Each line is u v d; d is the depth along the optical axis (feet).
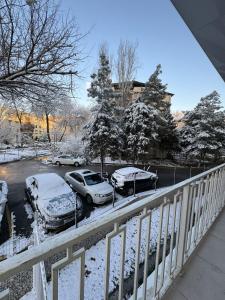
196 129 71.72
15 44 10.87
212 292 6.15
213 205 10.25
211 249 8.37
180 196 6.73
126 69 72.64
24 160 77.77
